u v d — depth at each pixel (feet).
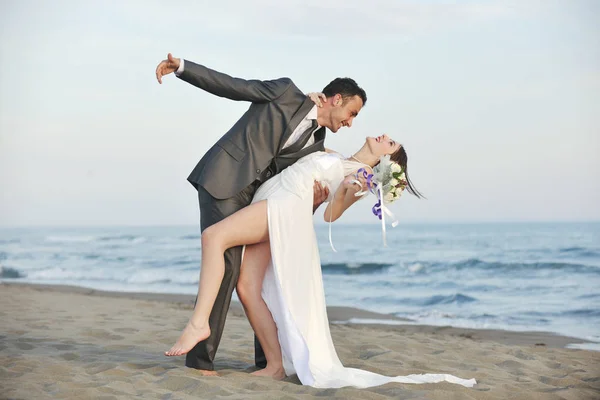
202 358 13.89
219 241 13.51
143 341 19.06
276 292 13.96
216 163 13.93
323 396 12.33
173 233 148.05
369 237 115.44
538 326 31.81
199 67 13.71
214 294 13.58
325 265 64.03
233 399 11.81
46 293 40.19
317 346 13.84
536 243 93.04
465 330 29.84
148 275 60.75
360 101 14.47
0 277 61.05
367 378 13.83
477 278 56.18
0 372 13.50
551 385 15.55
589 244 87.56
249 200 14.21
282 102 14.10
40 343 17.99
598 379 16.57
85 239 123.95
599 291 46.11
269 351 14.21
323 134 14.83
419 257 78.02
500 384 14.66
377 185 14.15
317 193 14.24
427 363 17.56
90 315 26.84
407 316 35.53
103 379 13.26
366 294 48.34
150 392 12.28
